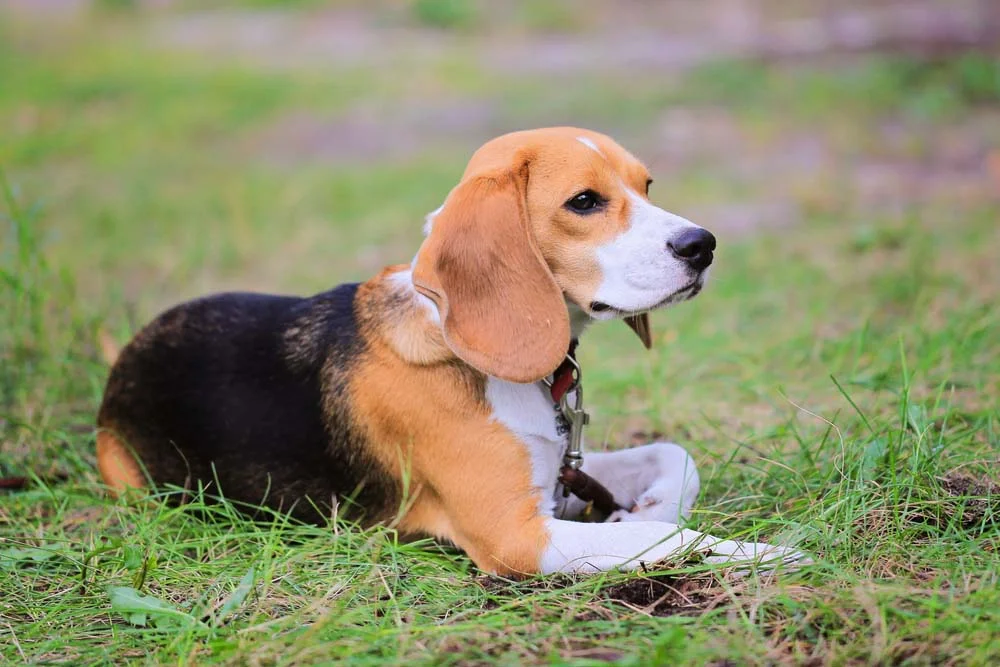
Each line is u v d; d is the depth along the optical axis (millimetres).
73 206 12812
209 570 4715
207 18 27625
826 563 4164
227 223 12016
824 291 8641
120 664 4082
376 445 4863
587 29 24047
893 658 3637
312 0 28125
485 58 21469
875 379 6258
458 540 4805
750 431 6129
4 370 7098
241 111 17609
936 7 21766
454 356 4668
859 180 12328
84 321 7828
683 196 12188
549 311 4484
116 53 22906
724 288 8922
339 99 18375
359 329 5000
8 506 5539
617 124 15633
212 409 5246
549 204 4621
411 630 3977
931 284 8305
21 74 20500
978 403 6102
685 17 24312
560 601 4219
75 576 4754
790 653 3754
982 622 3732
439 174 13438
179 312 5566
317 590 4426
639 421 6688
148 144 15961
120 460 5539
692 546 4324
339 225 11883
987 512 4570
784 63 18562
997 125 14414
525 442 4625
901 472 4898
